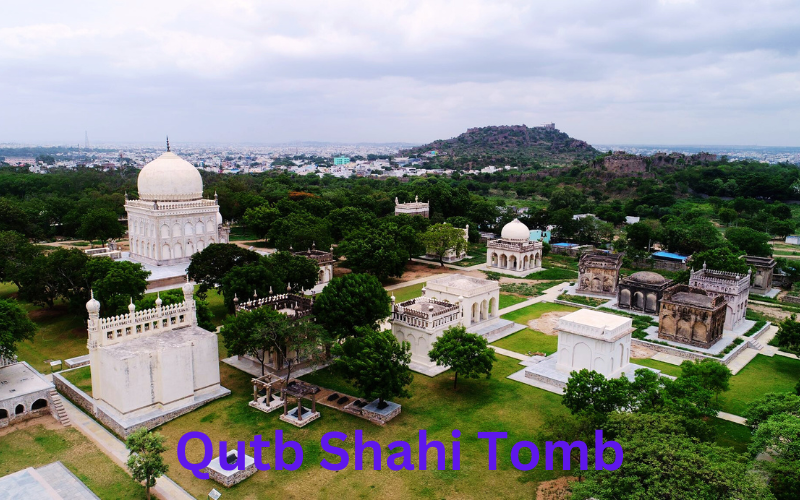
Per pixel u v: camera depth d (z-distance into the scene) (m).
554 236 164.75
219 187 187.00
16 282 90.69
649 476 34.56
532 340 80.19
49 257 84.81
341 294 68.38
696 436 44.22
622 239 148.12
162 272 113.19
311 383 63.75
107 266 82.62
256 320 60.72
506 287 112.38
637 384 50.34
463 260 139.88
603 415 46.00
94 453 48.62
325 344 63.88
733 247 117.31
